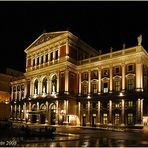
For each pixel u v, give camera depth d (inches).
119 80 2274.9
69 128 2186.3
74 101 2608.3
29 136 1188.5
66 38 2640.3
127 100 2156.7
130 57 2202.3
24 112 3117.6
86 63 2598.4
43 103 2812.5
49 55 2856.8
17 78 3612.2
